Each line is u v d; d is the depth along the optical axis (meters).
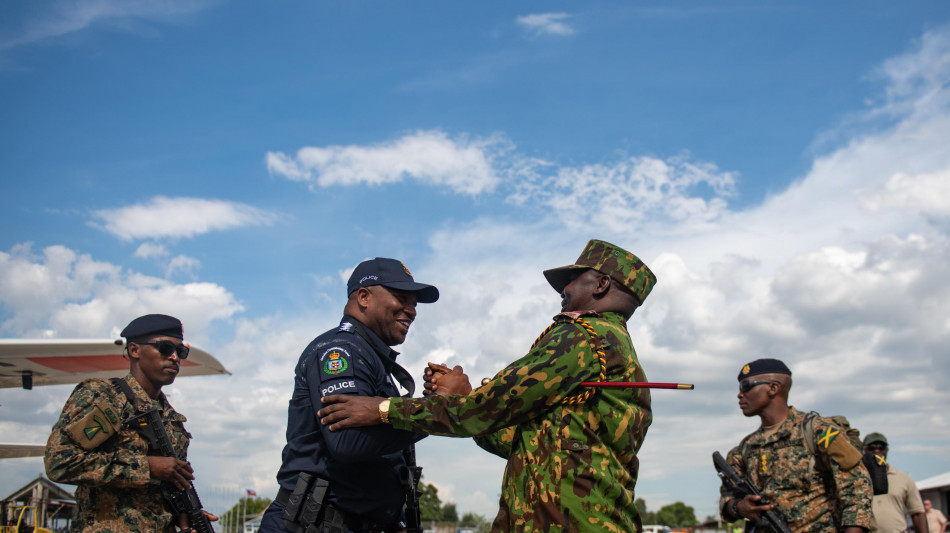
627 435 3.21
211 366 8.67
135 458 4.41
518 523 3.11
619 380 3.23
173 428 5.00
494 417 3.06
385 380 3.71
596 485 3.04
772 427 5.80
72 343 8.80
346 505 3.44
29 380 9.82
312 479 3.42
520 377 3.04
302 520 3.36
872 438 8.06
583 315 3.35
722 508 5.80
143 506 4.56
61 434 4.34
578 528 2.97
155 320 4.96
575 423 3.11
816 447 5.40
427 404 3.15
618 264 3.53
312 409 3.50
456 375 3.50
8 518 9.74
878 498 7.93
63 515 10.69
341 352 3.47
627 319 3.57
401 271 3.87
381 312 3.74
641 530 3.28
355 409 3.21
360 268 3.87
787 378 5.83
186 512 4.63
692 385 3.03
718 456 5.89
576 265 3.55
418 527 3.87
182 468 4.54
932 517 11.73
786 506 5.46
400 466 3.75
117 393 4.62
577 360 3.10
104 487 4.50
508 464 3.31
